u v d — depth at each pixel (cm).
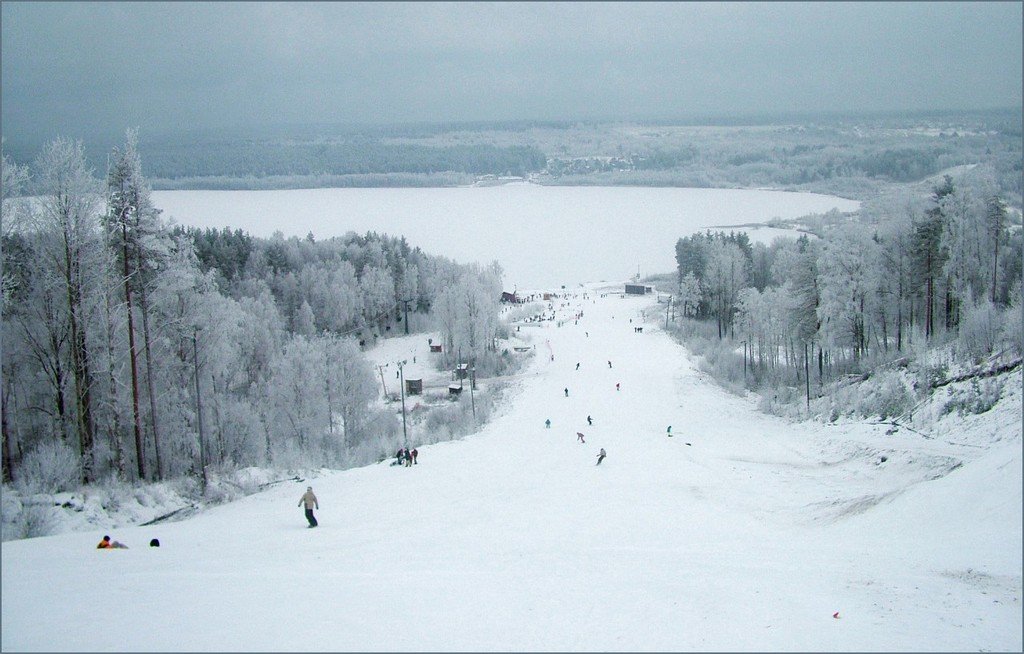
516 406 8356
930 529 2625
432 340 13275
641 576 2059
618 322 14225
